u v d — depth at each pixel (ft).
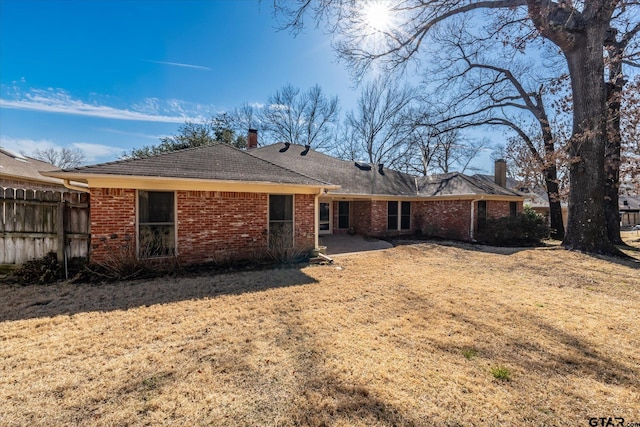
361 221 51.55
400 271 25.21
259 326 13.25
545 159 42.50
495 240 45.50
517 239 46.62
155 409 7.85
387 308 15.87
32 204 21.08
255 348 11.20
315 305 16.16
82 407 7.88
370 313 15.06
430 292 18.90
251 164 31.30
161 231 24.22
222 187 26.17
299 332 12.70
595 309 15.87
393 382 9.14
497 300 17.38
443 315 14.89
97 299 16.65
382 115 92.53
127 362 10.09
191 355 10.62
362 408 7.99
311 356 10.65
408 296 18.02
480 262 29.63
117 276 20.84
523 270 25.82
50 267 20.71
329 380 9.20
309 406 8.05
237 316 14.38
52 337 11.90
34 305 15.62
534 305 16.49
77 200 22.00
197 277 21.71
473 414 7.80
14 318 13.87
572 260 29.22
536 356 10.83
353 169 55.93
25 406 7.87
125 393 8.47
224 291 18.42
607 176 41.37
